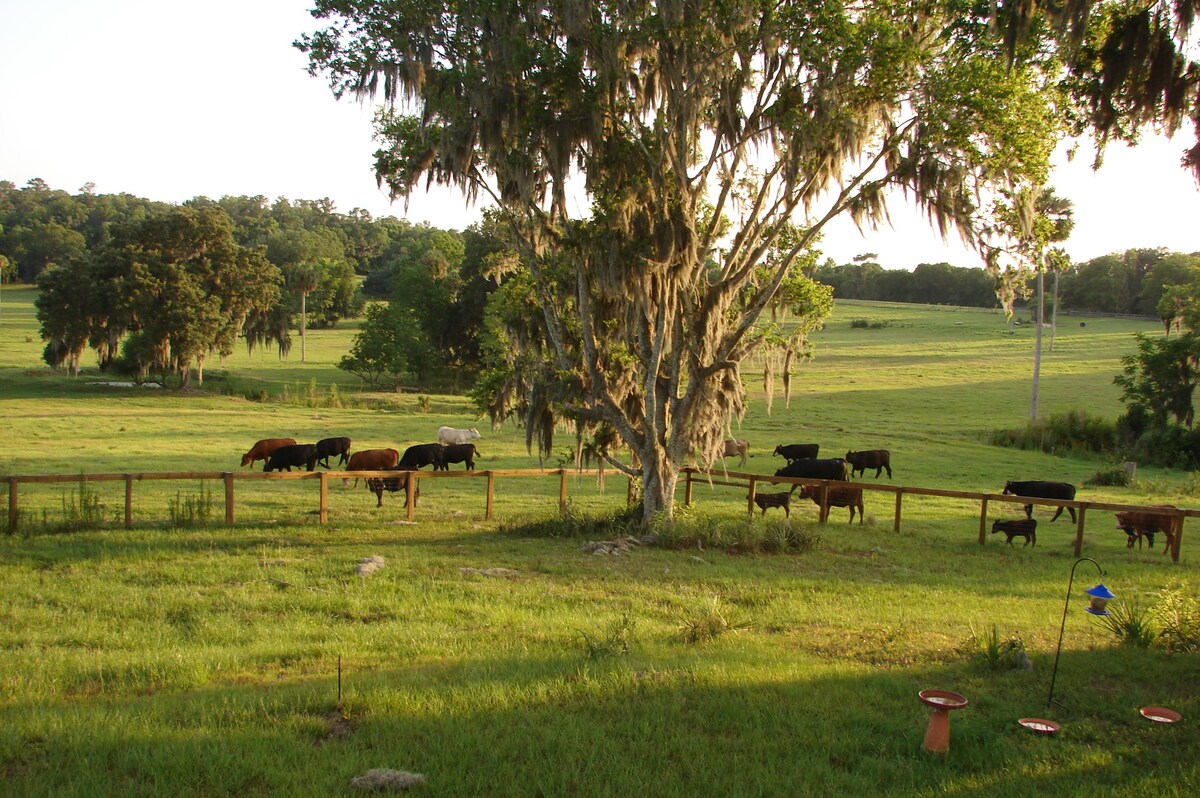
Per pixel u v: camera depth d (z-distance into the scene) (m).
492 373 20.53
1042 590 14.22
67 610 10.90
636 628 10.51
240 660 8.77
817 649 9.66
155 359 56.00
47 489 22.80
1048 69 14.59
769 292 18.56
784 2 16.06
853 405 54.72
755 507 23.83
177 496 21.38
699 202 19.86
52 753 5.86
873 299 162.12
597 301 19.41
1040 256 16.75
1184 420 45.50
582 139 16.94
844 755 6.34
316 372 73.56
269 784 5.56
